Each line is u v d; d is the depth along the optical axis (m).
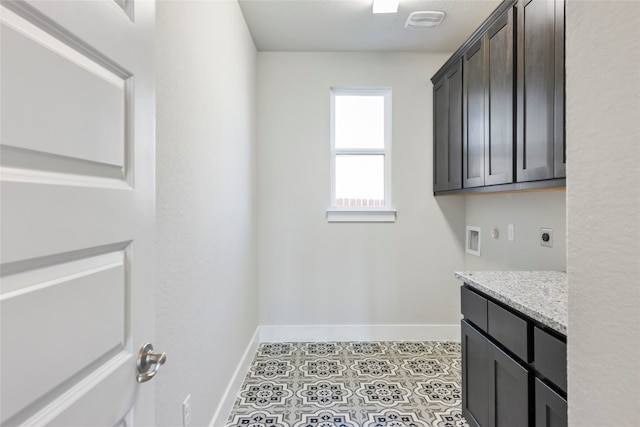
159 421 1.11
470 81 2.32
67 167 0.52
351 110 3.17
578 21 0.52
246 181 2.54
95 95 0.58
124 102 0.67
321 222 3.09
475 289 1.71
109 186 0.62
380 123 3.18
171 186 1.21
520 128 1.73
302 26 2.60
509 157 1.83
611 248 0.46
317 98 3.06
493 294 1.46
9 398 0.42
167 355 1.17
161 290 1.12
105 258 0.61
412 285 3.11
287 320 3.09
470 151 2.32
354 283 3.11
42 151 0.47
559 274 1.81
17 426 0.43
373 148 3.17
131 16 0.69
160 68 1.12
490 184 2.04
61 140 0.50
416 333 3.11
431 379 2.37
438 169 2.95
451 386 2.27
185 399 1.33
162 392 1.13
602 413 0.48
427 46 2.95
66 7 0.51
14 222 0.43
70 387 0.52
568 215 0.55
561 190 1.89
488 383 1.52
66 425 0.50
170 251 1.19
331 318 3.10
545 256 2.04
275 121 3.06
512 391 1.33
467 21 2.54
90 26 0.56
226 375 1.94
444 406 2.03
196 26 1.47
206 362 1.59
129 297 0.68
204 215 1.57
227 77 1.99
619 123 0.45
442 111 2.84
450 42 2.88
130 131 0.69
